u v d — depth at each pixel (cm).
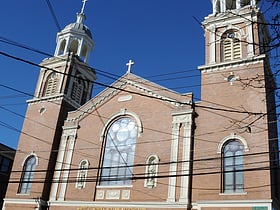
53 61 3772
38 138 3331
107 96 3209
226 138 2480
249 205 2183
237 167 2366
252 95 2545
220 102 2638
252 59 2648
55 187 2994
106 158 2944
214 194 2325
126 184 2730
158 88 2984
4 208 3092
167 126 2772
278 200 2527
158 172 2627
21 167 3256
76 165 3017
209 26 3041
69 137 3194
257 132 2389
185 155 2575
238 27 2906
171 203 2445
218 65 2770
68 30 4003
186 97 2808
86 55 3991
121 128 3006
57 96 3481
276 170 2616
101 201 2731
